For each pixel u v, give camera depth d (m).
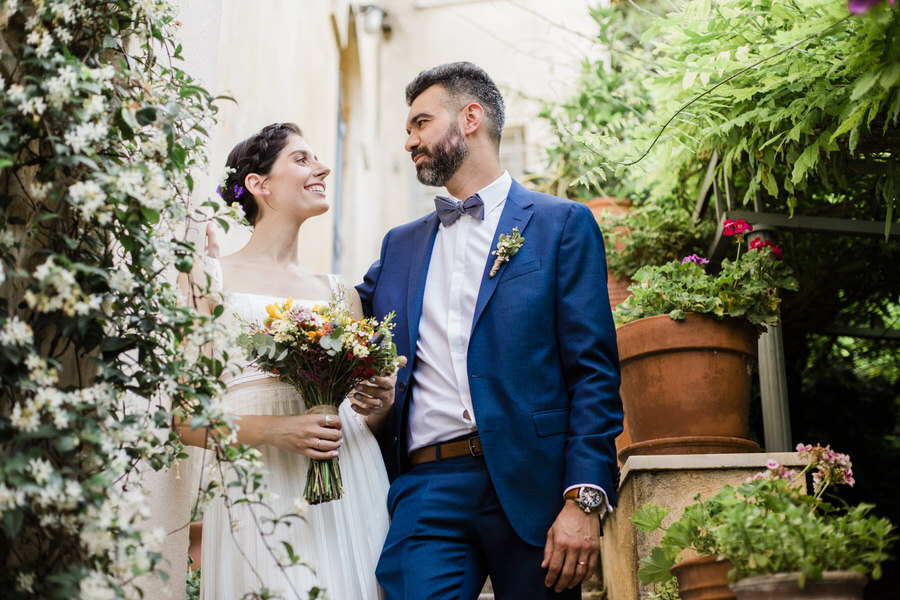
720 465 2.75
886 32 2.23
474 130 2.72
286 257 2.77
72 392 1.77
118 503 1.65
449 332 2.50
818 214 3.60
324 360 2.35
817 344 4.42
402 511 2.39
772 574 1.90
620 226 4.23
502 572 2.30
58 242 1.84
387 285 2.75
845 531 1.96
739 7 2.92
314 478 2.35
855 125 2.42
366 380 2.44
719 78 2.92
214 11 3.04
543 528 2.27
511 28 9.77
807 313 4.09
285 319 2.36
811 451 2.28
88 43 1.97
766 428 3.18
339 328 2.34
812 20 2.48
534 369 2.39
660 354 2.95
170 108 1.97
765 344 3.23
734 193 3.48
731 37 2.95
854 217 3.59
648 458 2.75
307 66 6.56
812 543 1.91
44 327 1.80
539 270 2.48
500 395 2.38
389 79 10.49
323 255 7.15
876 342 4.38
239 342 2.29
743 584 1.95
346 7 8.41
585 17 8.32
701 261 3.14
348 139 8.97
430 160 2.70
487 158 2.72
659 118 3.24
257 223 2.80
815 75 2.70
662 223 4.09
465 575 2.30
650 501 2.74
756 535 1.95
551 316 2.45
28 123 1.80
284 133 2.84
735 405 2.95
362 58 9.16
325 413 2.39
